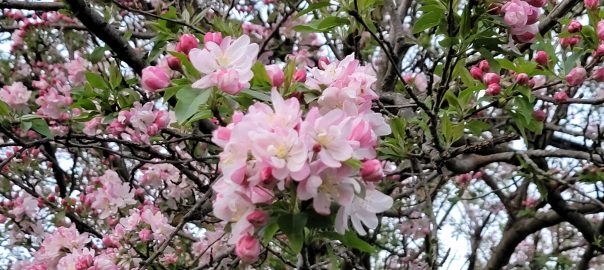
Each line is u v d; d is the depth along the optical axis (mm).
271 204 1301
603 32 2410
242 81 1500
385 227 5926
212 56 1521
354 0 2141
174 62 1704
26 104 3822
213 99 1553
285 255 3846
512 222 5332
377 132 1541
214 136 1297
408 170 3799
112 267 2852
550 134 4305
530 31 1958
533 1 1945
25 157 4609
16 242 4523
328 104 1543
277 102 1307
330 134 1243
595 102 2730
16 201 4457
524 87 2473
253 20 5234
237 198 1298
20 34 5164
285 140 1216
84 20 2670
